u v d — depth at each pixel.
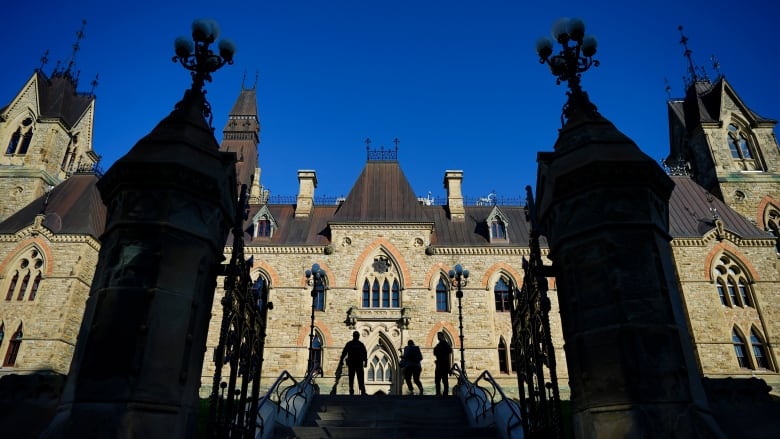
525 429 9.16
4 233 31.23
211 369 28.97
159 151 7.20
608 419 6.09
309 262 33.12
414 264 33.16
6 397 7.13
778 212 38.19
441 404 15.16
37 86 44.00
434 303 32.16
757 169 40.34
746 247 32.75
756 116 41.72
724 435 5.97
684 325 6.73
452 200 38.75
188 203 7.07
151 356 6.11
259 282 32.78
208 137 7.88
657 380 6.08
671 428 5.86
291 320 31.47
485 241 34.84
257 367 9.83
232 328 8.12
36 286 30.61
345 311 31.70
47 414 7.00
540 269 8.07
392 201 36.25
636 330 6.30
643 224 6.85
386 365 30.53
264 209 35.78
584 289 6.82
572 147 7.75
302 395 15.02
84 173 36.47
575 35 8.91
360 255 33.34
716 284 31.94
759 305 31.23
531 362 9.02
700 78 45.44
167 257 6.62
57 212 32.84
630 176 7.11
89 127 48.00
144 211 6.80
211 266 7.29
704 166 41.47
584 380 6.45
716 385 7.16
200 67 8.45
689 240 32.62
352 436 11.22
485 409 13.00
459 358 30.53
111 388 5.86
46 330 28.70
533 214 8.88
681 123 44.50
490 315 31.73
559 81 8.88
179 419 6.16
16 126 43.06
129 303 6.29
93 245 31.70
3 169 40.75
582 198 7.20
